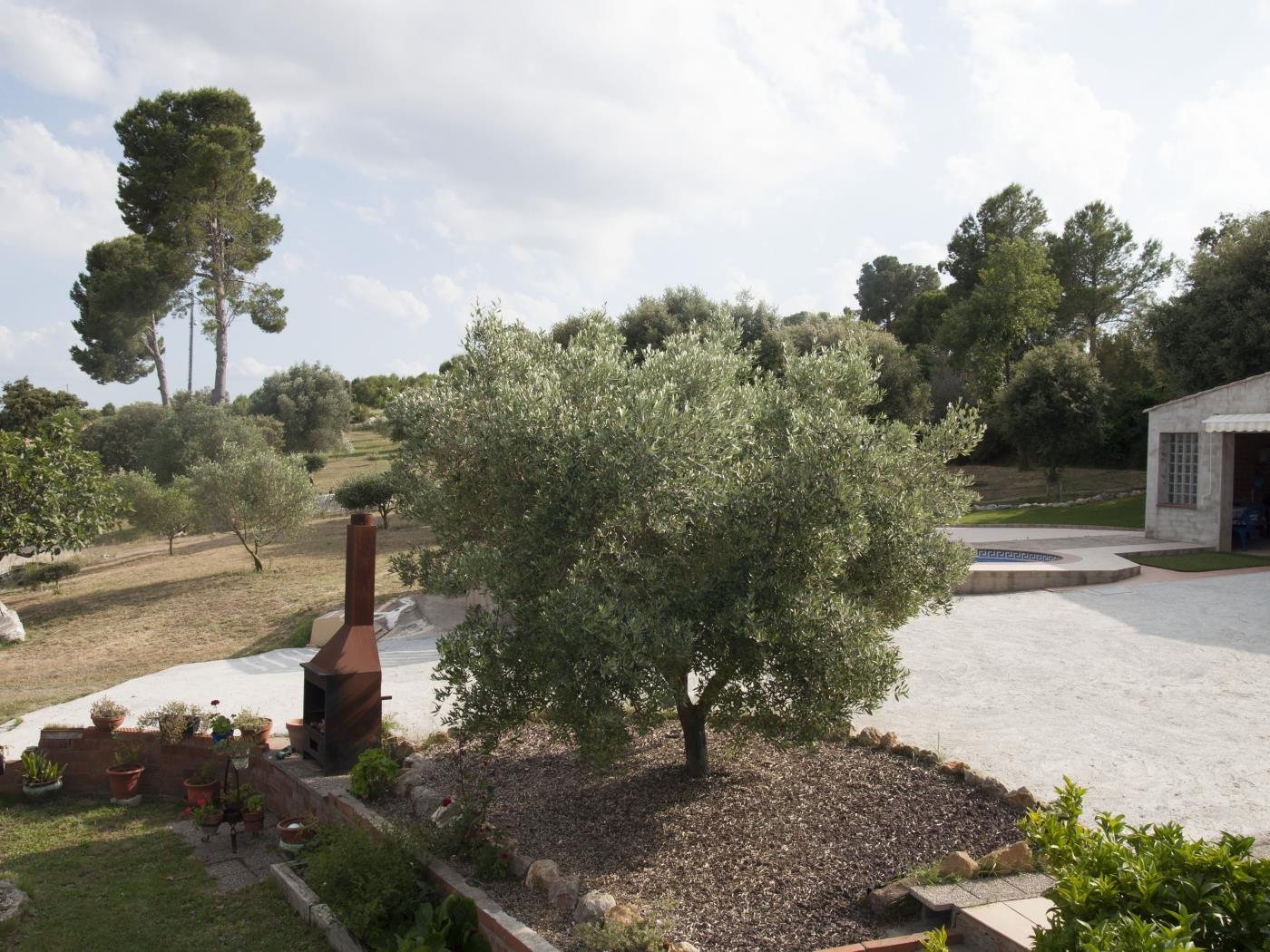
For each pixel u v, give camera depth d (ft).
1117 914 12.06
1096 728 29.01
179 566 93.81
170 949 21.54
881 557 22.31
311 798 28.09
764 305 115.55
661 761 27.53
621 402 21.33
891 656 19.83
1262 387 66.03
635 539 20.97
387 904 20.03
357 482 96.94
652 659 18.42
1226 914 12.16
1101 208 170.30
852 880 19.39
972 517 100.42
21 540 55.93
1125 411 126.93
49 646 65.62
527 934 17.75
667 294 112.88
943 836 21.01
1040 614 49.03
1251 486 77.05
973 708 32.01
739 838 21.83
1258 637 40.63
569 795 25.27
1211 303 97.14
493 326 29.50
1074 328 174.50
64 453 59.62
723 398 23.07
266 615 65.51
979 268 176.04
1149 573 60.13
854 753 27.07
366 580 30.71
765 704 20.76
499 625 20.48
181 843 28.66
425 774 27.68
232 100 164.14
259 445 155.63
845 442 20.92
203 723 33.96
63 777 33.76
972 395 147.54
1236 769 24.61
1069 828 15.17
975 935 16.69
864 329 118.93
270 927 22.57
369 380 287.28
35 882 25.68
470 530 26.78
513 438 21.54
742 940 17.34
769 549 19.69
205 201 160.66
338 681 29.45
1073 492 112.68
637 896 19.30
